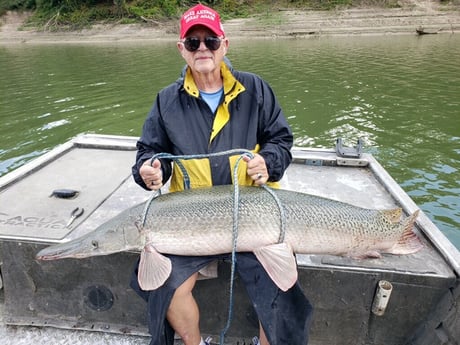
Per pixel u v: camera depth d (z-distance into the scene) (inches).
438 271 90.3
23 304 106.6
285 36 1061.8
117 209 117.3
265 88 103.7
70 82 547.8
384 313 94.3
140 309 102.8
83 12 1283.2
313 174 143.9
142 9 1238.9
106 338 102.0
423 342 91.1
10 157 290.8
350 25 1100.5
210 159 98.0
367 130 332.8
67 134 336.5
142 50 900.6
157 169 93.4
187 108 100.3
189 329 87.7
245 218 87.7
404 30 1056.8
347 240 92.4
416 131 328.2
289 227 88.7
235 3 1263.5
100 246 88.9
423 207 210.5
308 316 84.4
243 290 97.1
